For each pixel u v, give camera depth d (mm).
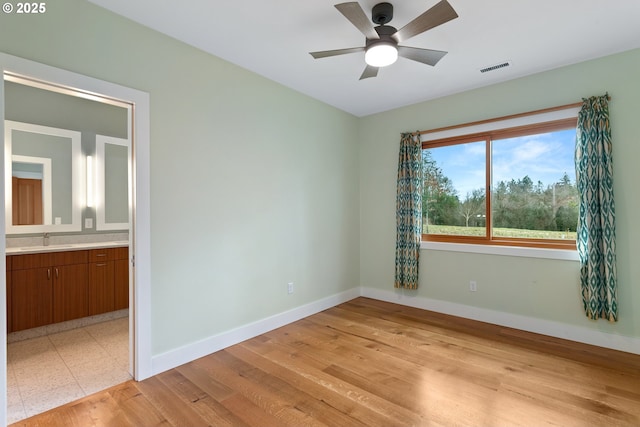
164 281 2389
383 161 4285
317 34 2410
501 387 2152
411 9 2115
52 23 1872
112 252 3568
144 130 2266
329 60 2824
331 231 4047
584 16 2174
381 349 2758
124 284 3664
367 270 4473
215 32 2377
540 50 2652
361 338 3004
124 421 1809
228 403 1979
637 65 2623
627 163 2668
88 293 3379
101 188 3816
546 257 3053
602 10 2107
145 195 2271
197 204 2605
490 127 3373
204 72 2648
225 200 2820
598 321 2797
